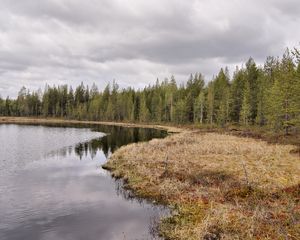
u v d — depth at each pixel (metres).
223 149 29.67
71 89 164.75
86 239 12.02
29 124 94.62
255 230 10.66
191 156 26.42
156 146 32.94
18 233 12.60
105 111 139.38
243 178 18.06
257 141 38.16
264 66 79.62
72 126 90.31
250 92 72.56
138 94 140.12
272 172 19.55
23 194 18.09
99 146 41.44
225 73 106.06
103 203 16.44
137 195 17.58
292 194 14.07
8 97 158.12
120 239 11.99
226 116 73.69
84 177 22.61
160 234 12.26
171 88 118.56
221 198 14.55
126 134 62.09
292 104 43.47
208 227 11.42
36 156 31.59
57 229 13.02
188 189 16.80
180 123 95.81
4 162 27.81
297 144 33.06
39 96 167.25
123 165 25.08
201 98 87.69
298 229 10.23
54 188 19.48
